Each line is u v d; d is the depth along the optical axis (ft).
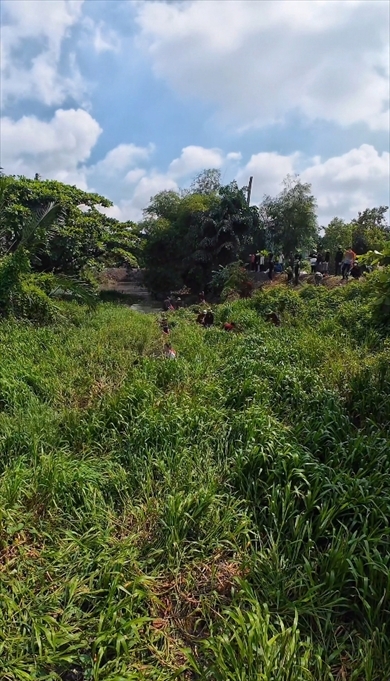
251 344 23.54
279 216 72.18
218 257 68.08
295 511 9.57
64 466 11.21
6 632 7.08
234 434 12.96
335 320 28.78
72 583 7.80
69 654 6.81
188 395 15.83
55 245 49.73
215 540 9.20
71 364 21.02
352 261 49.26
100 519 9.82
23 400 15.62
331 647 7.21
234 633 6.73
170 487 10.61
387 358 17.83
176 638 7.40
